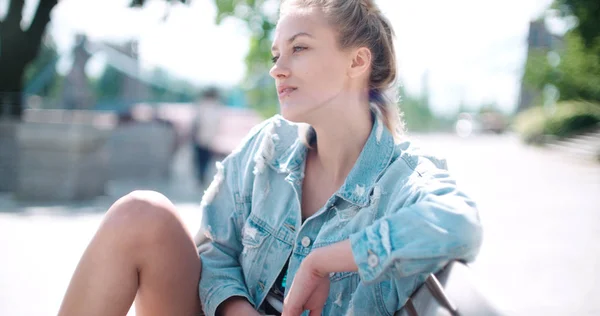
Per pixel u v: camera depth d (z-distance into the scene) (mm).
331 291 1495
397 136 1646
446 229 1162
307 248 1559
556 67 24703
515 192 10086
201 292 1596
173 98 21047
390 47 1618
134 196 1446
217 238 1724
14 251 4660
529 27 25609
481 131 46531
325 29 1521
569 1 18359
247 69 11547
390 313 1414
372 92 1610
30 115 9273
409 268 1178
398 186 1461
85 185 7766
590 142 21188
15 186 8164
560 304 3787
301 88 1535
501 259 5035
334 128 1569
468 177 12422
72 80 14766
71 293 1399
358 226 1491
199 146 10148
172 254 1466
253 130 1823
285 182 1663
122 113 12648
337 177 1608
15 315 3154
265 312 1651
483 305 1020
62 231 5527
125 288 1413
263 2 10117
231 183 1765
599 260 5035
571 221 7172
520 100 37125
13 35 9633
